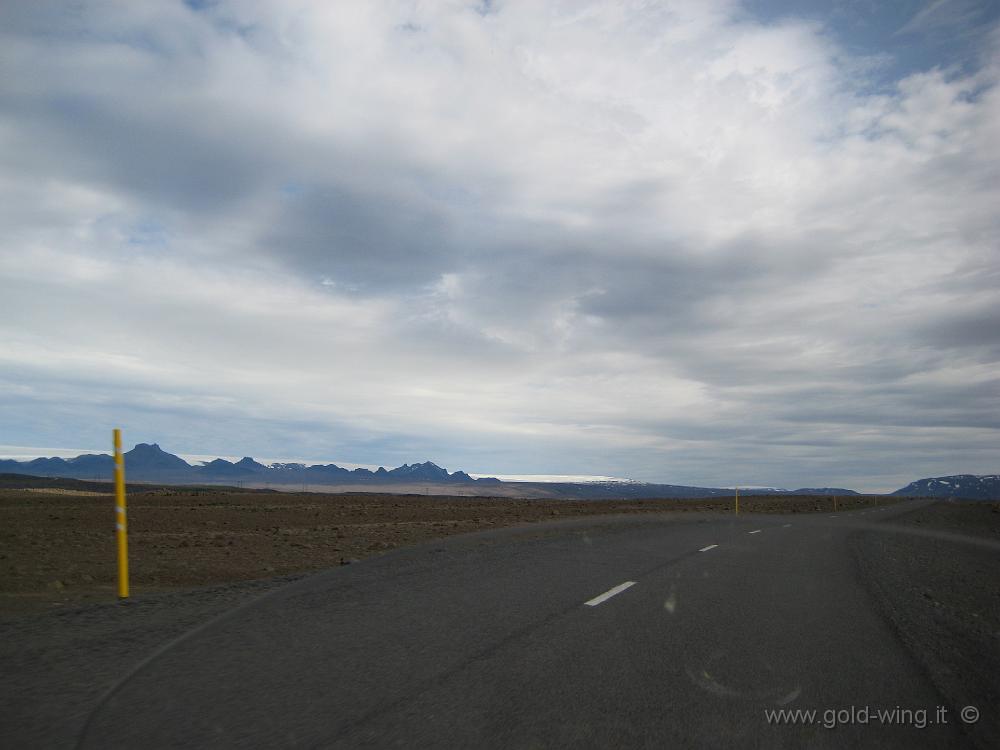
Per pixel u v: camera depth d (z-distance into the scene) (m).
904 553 18.95
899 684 6.60
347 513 40.00
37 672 6.54
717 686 6.32
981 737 5.43
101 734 5.04
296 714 5.41
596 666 6.83
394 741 4.90
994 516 44.19
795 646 7.86
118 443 11.20
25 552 17.98
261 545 20.17
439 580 11.92
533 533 22.14
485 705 5.65
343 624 8.47
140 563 16.08
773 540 21.33
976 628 9.34
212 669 6.58
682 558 15.85
